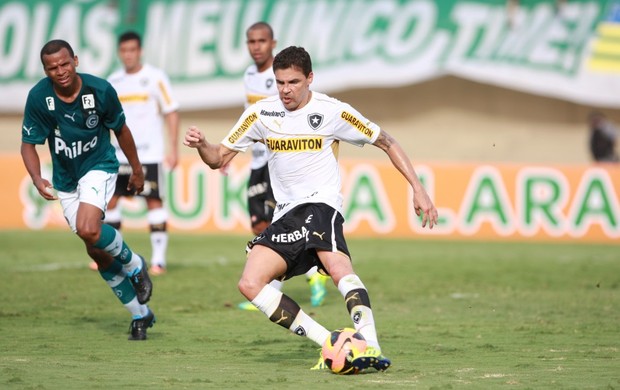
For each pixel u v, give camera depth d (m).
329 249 20.97
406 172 21.39
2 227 62.12
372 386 18.80
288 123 21.47
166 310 31.61
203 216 60.53
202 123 79.25
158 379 19.61
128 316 30.14
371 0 72.75
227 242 55.81
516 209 59.94
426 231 60.22
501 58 72.88
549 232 59.84
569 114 78.88
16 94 76.06
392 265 46.47
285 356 23.11
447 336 26.75
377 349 20.06
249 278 20.69
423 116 79.75
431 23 72.75
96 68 74.25
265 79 34.22
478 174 60.09
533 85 73.00
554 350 24.27
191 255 49.59
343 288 20.66
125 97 40.59
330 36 72.69
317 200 21.31
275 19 73.00
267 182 34.66
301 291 37.38
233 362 22.14
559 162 78.81
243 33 73.56
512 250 54.50
